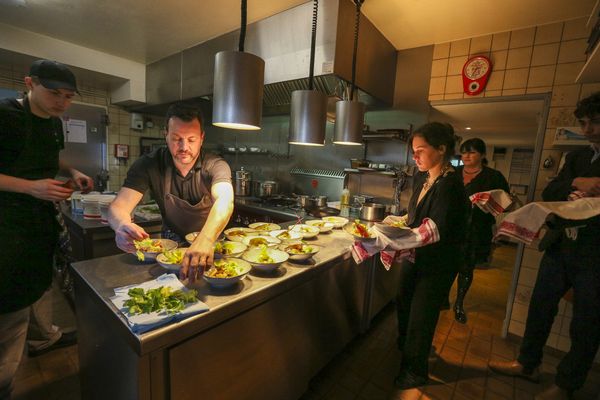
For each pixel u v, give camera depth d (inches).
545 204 49.9
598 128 56.4
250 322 45.2
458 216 59.1
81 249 88.4
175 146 50.2
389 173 108.3
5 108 47.6
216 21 101.9
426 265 61.9
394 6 82.7
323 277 61.1
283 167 152.3
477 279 141.9
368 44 94.0
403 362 67.9
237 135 173.3
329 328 67.4
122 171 172.1
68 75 49.9
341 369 73.7
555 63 84.0
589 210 47.8
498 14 82.4
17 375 65.5
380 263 86.7
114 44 125.1
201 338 38.3
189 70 128.0
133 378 34.3
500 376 74.3
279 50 94.5
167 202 59.3
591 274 58.7
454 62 101.0
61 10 97.7
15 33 110.7
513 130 154.5
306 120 67.4
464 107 105.2
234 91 49.9
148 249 50.3
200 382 39.2
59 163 60.2
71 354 73.2
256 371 48.3
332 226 82.0
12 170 49.6
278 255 54.5
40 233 53.4
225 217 48.6
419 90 108.4
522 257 88.7
